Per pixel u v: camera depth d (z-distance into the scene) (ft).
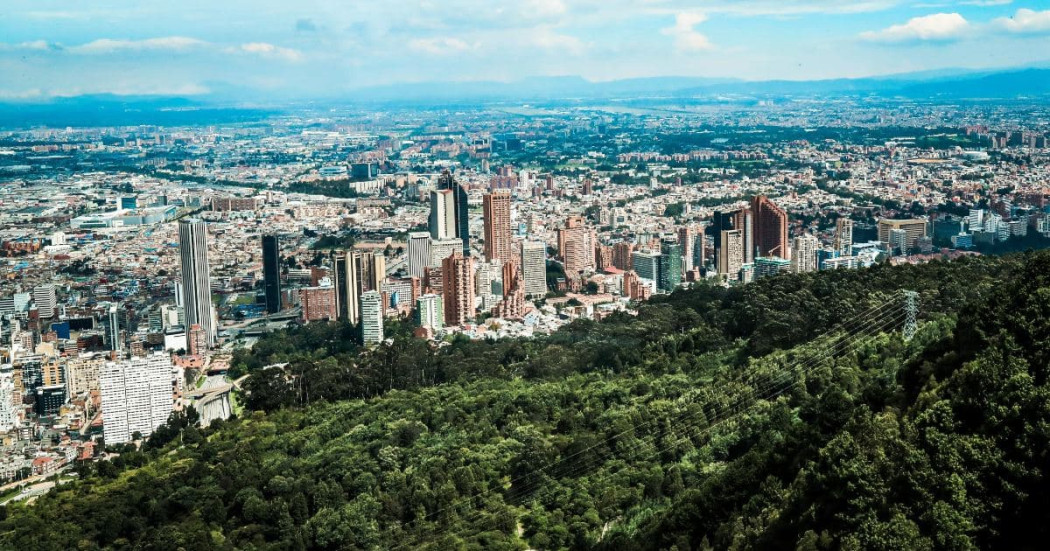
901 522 602.44
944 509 605.31
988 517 612.70
